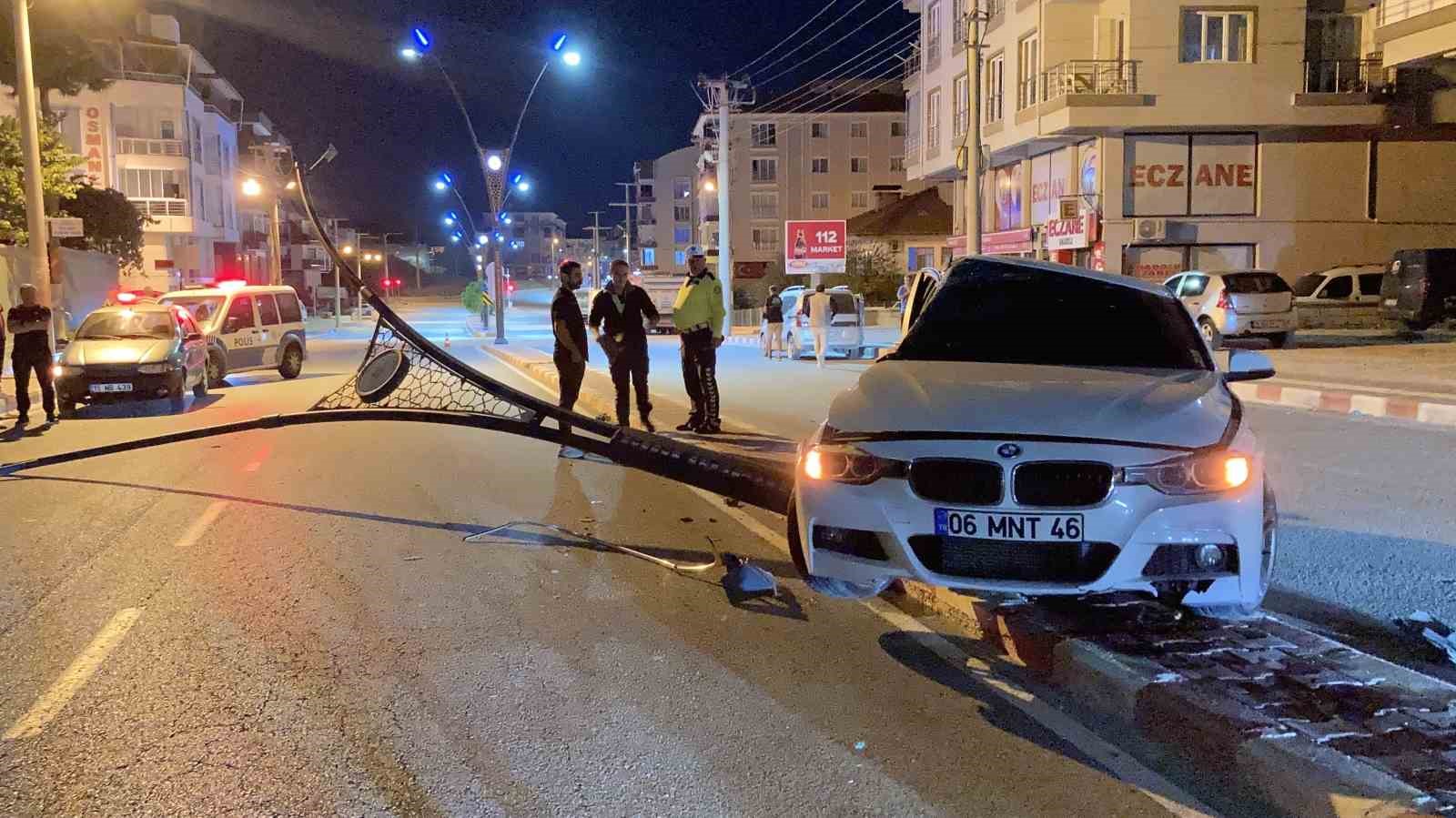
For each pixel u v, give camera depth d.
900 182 75.94
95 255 36.94
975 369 5.51
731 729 4.33
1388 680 4.25
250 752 4.13
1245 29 29.05
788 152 75.56
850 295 26.45
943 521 4.52
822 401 16.05
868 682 4.82
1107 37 30.17
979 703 4.57
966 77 36.81
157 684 4.83
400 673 4.96
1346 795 3.37
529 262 178.25
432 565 6.89
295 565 6.89
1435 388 15.17
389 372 8.85
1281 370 18.16
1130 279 6.25
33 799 3.74
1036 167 34.66
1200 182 30.09
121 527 8.03
